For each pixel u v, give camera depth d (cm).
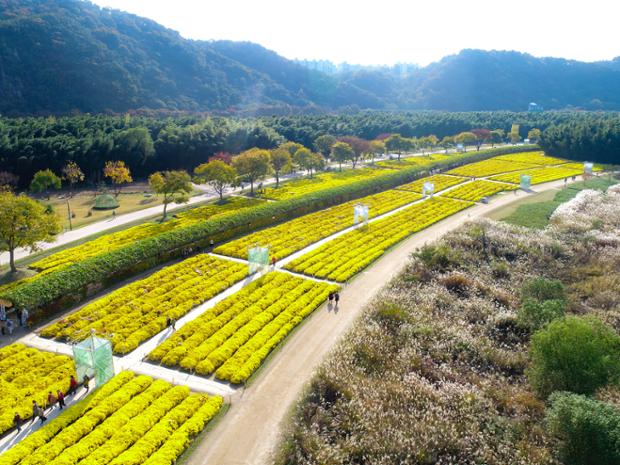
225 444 3369
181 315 5112
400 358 4253
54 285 5097
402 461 3128
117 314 5012
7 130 11962
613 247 7038
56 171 11756
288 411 3709
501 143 19712
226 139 14200
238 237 7681
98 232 7944
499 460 3150
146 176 13200
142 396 3753
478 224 7950
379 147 15038
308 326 4984
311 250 7144
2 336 4675
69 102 18100
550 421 3228
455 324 4869
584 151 15112
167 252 6550
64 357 4288
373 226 8256
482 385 3922
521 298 5462
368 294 5734
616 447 2922
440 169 13325
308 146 16312
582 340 3728
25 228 6062
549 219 8688
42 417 3531
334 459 3119
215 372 4153
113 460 3120
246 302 5356
